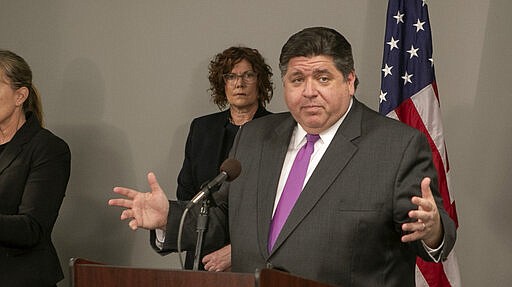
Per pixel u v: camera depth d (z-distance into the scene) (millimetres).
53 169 4707
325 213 3158
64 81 6219
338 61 3203
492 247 5289
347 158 3217
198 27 6004
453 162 5371
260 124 3566
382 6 5574
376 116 3340
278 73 5793
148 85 6086
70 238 6184
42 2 6281
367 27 5609
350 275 3119
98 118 6160
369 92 5574
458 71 5391
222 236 3490
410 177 3150
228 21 5934
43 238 4691
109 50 6152
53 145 4754
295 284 2633
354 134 3268
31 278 4605
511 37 5277
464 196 5344
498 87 5305
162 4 6074
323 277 3115
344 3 5660
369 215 3129
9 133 4785
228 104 5402
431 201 2857
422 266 4828
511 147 5262
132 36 6121
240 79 5027
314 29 3250
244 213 3334
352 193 3160
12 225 4484
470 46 5371
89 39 6191
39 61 6270
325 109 3229
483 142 5320
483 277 5305
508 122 5277
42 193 4645
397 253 3201
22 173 4664
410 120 4961
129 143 6102
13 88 4707
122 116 6121
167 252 3352
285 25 5801
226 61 5062
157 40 6078
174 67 6043
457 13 5398
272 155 3402
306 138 3371
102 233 6133
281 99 5766
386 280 3160
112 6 6160
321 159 3246
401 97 5008
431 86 5000
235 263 3314
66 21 6234
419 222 2863
